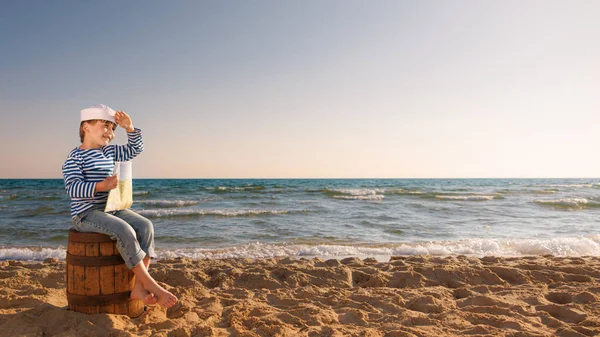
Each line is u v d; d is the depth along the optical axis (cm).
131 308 315
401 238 998
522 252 811
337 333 289
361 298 394
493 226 1230
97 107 313
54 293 385
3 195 2517
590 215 1570
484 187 4397
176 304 352
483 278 477
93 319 292
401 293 415
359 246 884
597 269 500
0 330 277
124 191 318
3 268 518
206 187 3694
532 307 360
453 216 1494
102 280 300
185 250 812
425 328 309
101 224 294
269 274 487
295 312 345
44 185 4828
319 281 472
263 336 288
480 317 333
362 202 2122
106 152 333
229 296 404
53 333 278
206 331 285
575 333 292
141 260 302
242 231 1093
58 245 879
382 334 297
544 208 1848
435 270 497
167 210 1619
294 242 934
